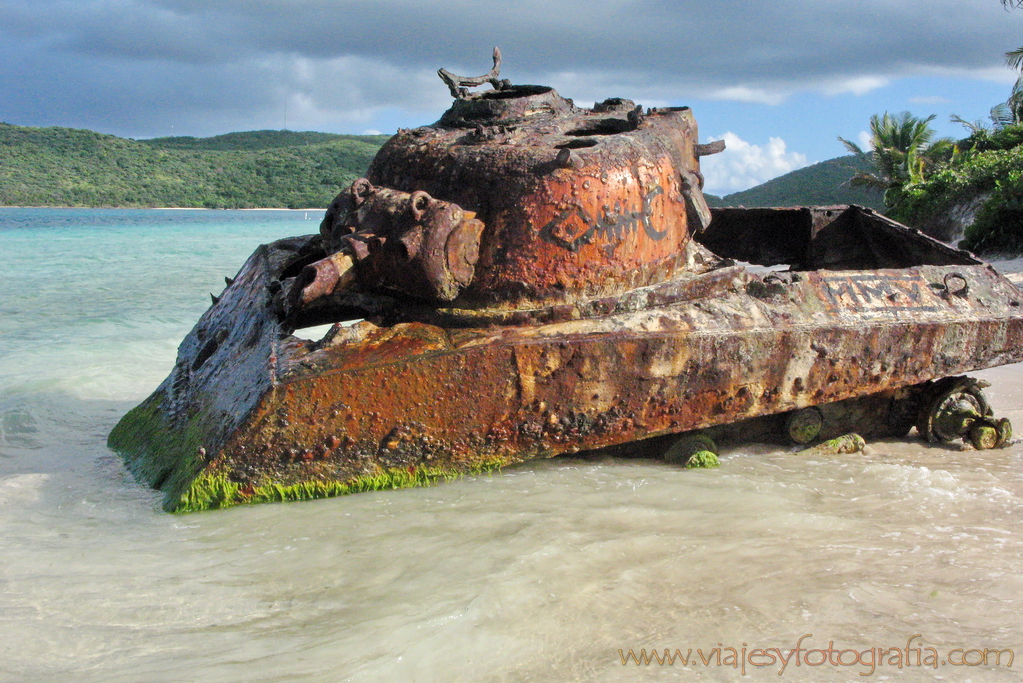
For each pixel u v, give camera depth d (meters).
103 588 3.79
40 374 8.56
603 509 4.59
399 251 4.87
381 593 3.70
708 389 5.04
